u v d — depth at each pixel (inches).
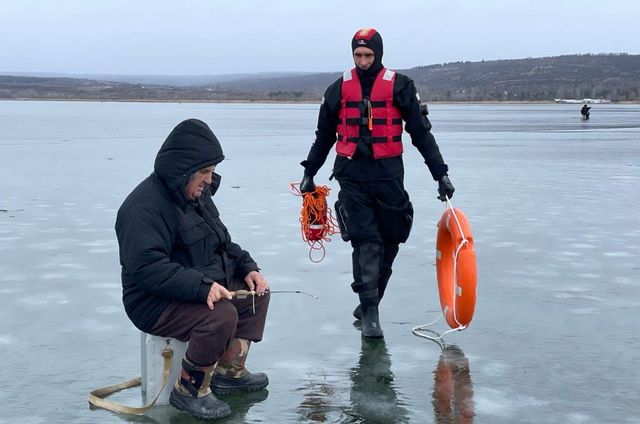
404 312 246.4
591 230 389.4
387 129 221.6
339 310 247.4
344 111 224.1
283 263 311.9
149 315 171.2
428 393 180.2
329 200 509.7
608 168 726.5
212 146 169.9
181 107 3750.0
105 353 205.8
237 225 399.9
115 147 969.5
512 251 337.1
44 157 815.7
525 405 173.5
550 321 234.7
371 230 222.4
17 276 287.9
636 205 479.8
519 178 639.1
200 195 176.9
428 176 661.9
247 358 203.3
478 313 243.4
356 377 190.4
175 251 175.0
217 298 167.0
